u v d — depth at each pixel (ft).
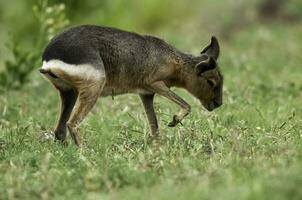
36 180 45.24
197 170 45.24
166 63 58.95
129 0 117.29
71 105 57.16
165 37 112.16
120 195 41.16
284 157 46.78
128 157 49.57
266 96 74.79
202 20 132.87
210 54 62.34
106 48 55.36
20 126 60.64
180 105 58.54
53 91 78.95
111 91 57.57
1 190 43.42
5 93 77.51
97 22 108.68
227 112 64.18
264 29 118.73
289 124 58.85
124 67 56.70
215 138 54.29
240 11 132.16
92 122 62.39
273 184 38.52
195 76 60.64
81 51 53.72
